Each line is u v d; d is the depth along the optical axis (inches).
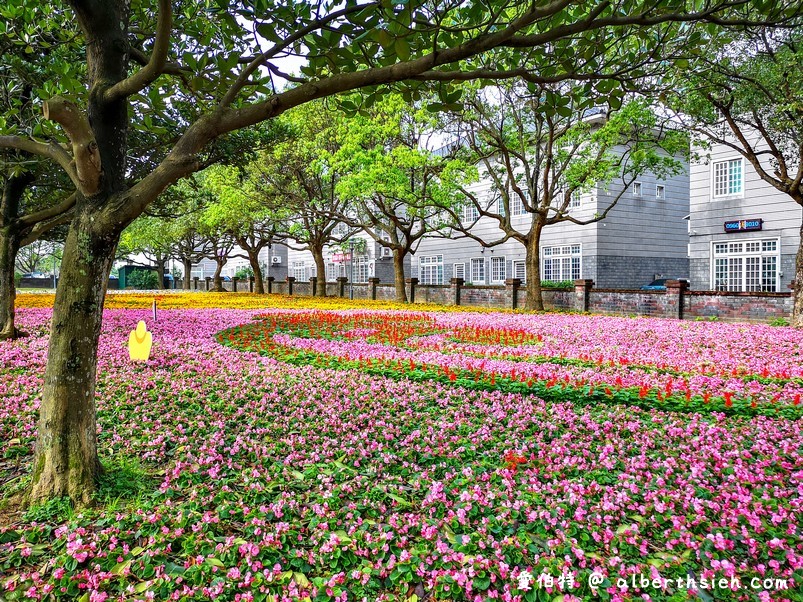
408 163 648.4
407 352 360.8
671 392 238.5
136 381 252.1
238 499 136.7
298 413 212.5
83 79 252.7
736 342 406.3
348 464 165.9
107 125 127.4
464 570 104.2
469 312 719.1
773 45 455.2
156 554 108.0
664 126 606.9
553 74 152.9
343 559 110.3
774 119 471.5
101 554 108.8
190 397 233.5
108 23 128.5
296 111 733.3
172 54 235.6
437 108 133.4
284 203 881.5
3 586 98.6
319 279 1146.0
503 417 208.5
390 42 100.0
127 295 1136.2
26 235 382.3
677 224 1003.9
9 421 194.7
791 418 207.5
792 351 366.0
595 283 892.0
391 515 130.9
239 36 150.2
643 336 446.3
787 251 656.4
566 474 157.5
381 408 219.1
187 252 1488.7
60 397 131.8
